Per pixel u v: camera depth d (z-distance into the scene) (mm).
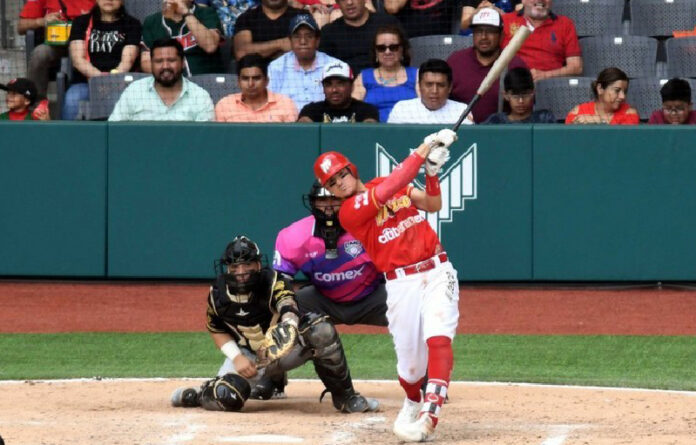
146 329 40594
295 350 26219
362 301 28750
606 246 45781
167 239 47156
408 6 53969
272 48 52625
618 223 45688
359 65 51656
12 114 50750
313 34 49531
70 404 27594
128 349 37281
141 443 22391
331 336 25359
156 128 46875
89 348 37469
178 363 34969
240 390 26203
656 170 45469
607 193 45625
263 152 46625
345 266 28094
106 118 50969
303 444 22250
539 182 45781
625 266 45750
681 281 45906
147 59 52469
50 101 56344
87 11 56188
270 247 46781
